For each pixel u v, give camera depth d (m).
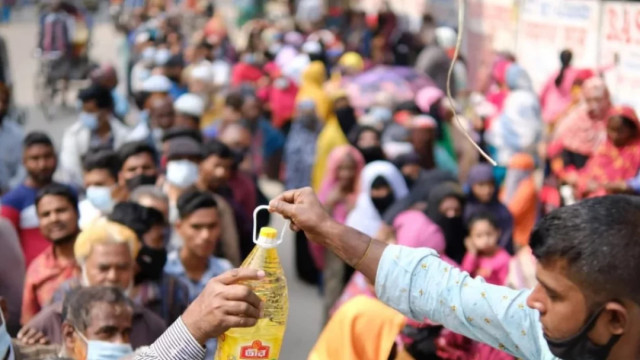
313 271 9.29
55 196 5.19
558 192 7.77
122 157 6.69
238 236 6.89
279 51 17.31
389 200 7.18
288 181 10.52
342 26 20.83
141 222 4.81
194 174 6.64
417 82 11.44
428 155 8.62
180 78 12.67
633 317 1.82
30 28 32.00
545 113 9.20
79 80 18.64
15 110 14.38
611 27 8.10
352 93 11.42
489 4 10.66
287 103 13.27
